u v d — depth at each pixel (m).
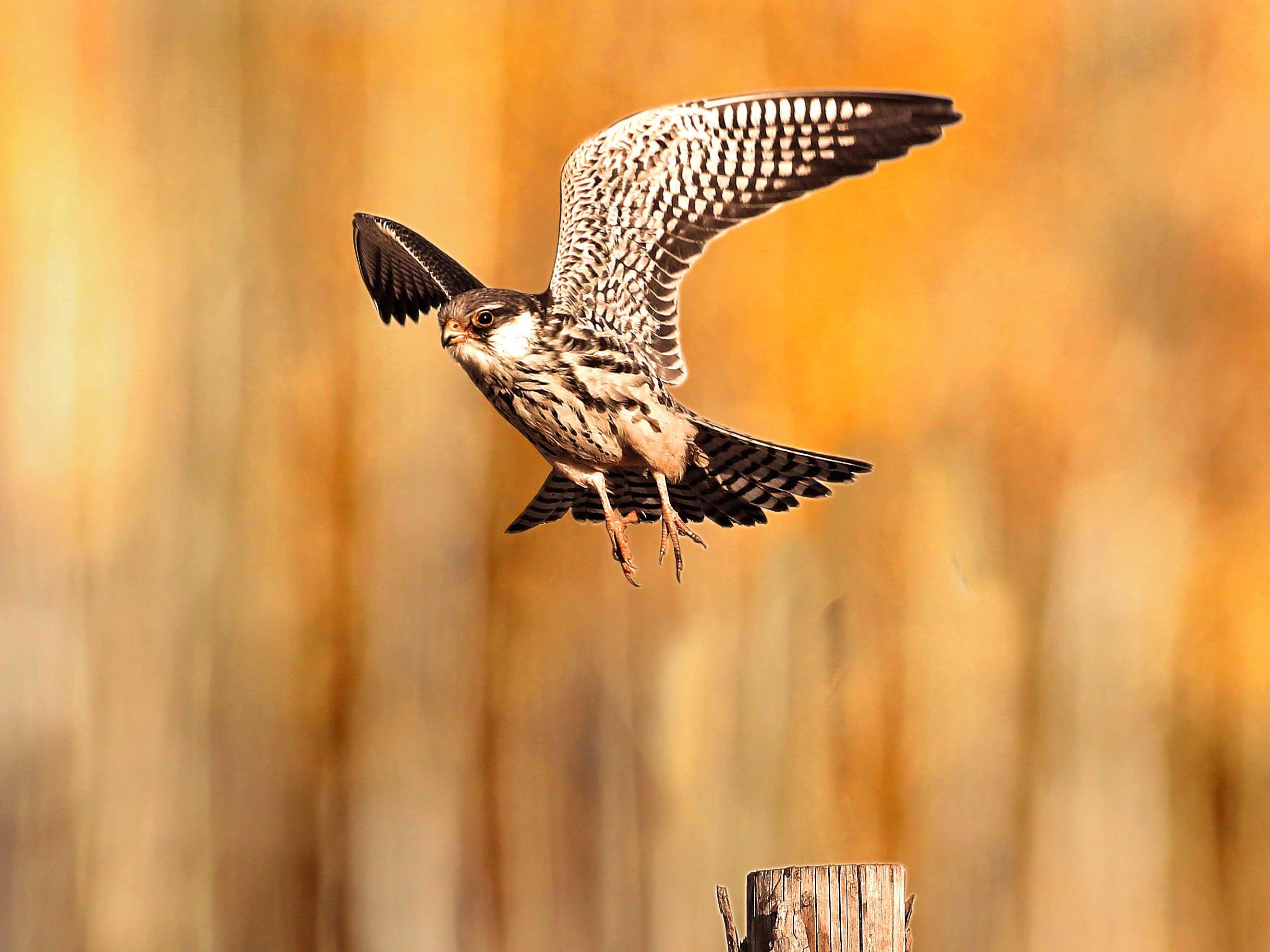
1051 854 16.39
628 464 6.86
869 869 4.78
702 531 16.30
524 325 6.74
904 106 6.94
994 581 17.25
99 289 18.03
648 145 7.05
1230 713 17.55
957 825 15.95
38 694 16.42
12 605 16.66
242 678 16.69
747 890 4.97
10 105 18.38
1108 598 17.61
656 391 6.79
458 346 6.73
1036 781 16.45
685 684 15.70
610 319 6.93
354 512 17.33
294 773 16.58
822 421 17.97
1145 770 16.98
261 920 16.22
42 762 16.25
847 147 6.99
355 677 16.83
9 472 17.19
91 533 17.16
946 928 15.66
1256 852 16.97
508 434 17.50
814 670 15.79
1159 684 17.42
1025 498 18.36
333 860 16.19
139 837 16.30
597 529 16.75
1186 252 19.69
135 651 16.75
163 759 16.53
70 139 18.53
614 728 15.94
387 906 16.05
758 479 6.75
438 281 7.41
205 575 17.09
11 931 15.68
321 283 18.25
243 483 17.41
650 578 16.36
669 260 7.03
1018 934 15.75
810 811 15.34
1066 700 17.08
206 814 16.42
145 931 16.02
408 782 16.30
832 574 16.38
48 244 18.02
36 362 17.53
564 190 7.04
